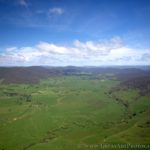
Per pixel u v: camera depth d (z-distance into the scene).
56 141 182.00
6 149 172.00
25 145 178.00
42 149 168.12
